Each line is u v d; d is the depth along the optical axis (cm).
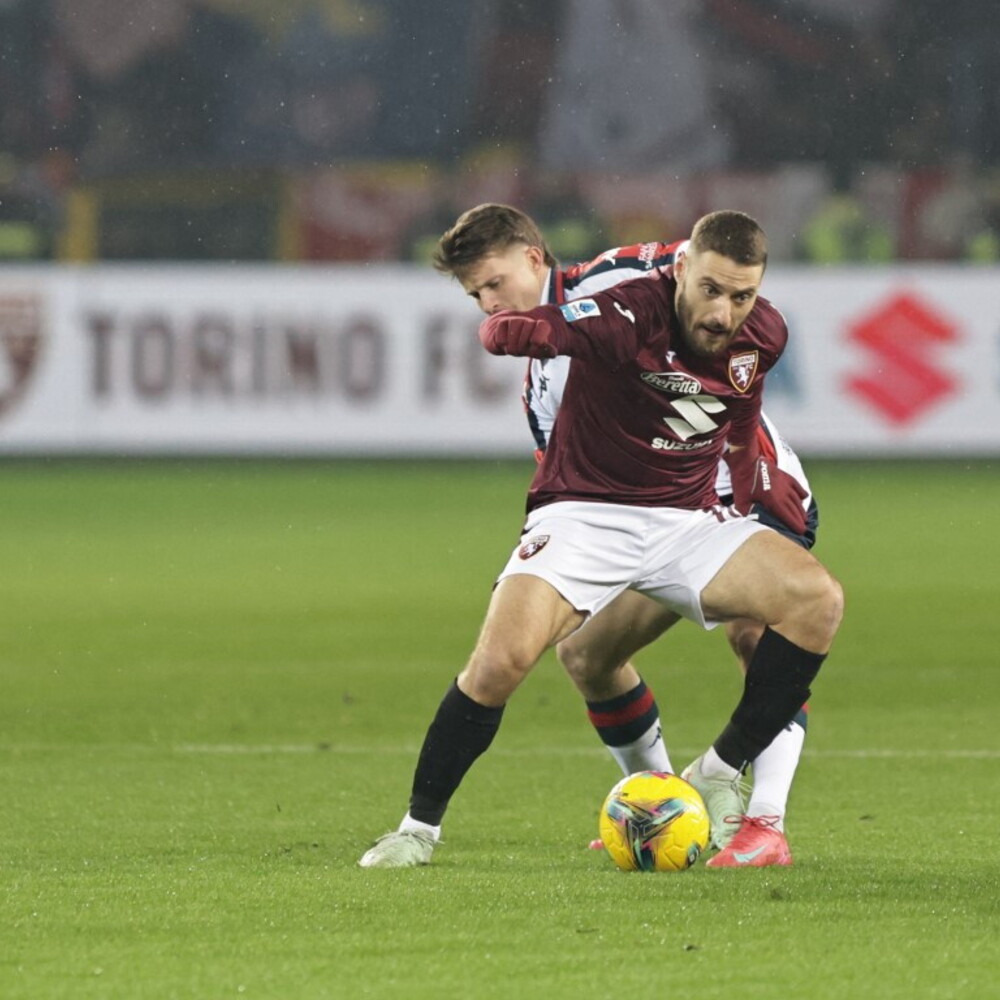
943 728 2794
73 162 9219
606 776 2409
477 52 9388
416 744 2684
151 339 7475
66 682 3275
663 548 1858
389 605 4316
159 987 1273
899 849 1869
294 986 1274
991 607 4291
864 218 8862
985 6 9050
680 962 1339
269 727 2836
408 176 9138
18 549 5391
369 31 9425
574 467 1873
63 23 9269
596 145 9269
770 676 1819
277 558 5191
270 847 1898
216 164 9319
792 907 1534
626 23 9250
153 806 2189
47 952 1377
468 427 7469
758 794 1823
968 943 1397
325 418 7481
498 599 1797
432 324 7450
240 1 9362
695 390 1803
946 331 7362
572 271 1850
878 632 3909
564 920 1481
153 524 6038
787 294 7412
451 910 1521
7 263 8975
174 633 3891
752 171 8925
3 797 2255
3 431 7481
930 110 9094
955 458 7762
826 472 7756
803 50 9138
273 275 7475
